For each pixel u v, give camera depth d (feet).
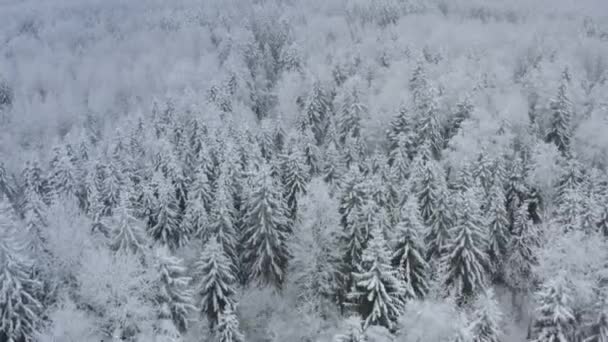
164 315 103.14
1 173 186.91
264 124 208.23
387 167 160.45
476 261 121.19
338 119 233.55
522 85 249.96
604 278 110.73
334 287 126.82
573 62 287.89
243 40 402.52
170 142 206.39
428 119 197.88
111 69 388.98
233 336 100.32
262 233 128.06
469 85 239.30
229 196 144.97
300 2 585.63
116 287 103.09
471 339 82.53
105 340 102.53
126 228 115.55
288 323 126.11
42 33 520.01
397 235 117.80
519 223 140.36
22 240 117.60
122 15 604.90
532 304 132.16
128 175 173.88
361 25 467.93
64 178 177.99
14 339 93.86
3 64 410.52
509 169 168.55
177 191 164.04
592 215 124.36
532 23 412.77
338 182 168.96
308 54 372.99
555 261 116.06
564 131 195.93
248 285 134.62
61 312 96.12
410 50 318.65
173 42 452.76
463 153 178.09
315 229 126.93
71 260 116.16
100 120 301.84
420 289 116.67
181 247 137.08
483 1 501.56
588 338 99.04
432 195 141.49
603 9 454.81
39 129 290.35
